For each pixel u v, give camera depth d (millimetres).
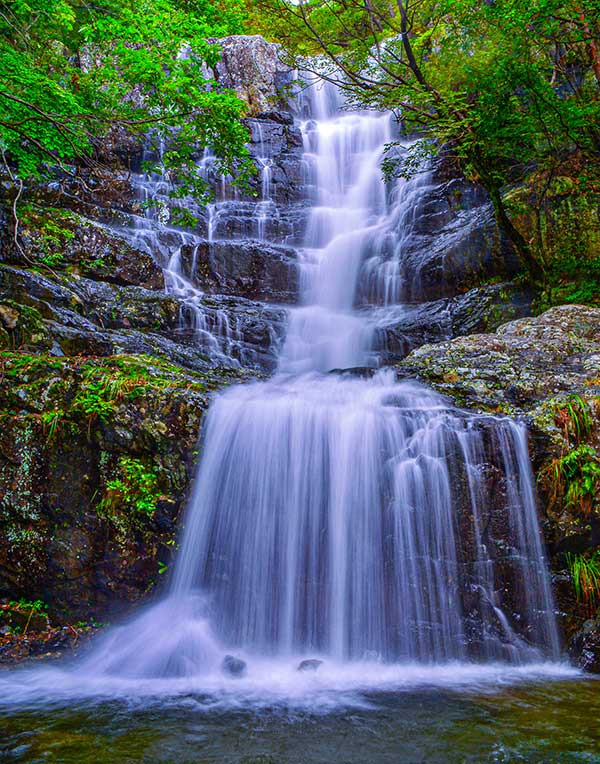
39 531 6336
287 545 6297
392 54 12180
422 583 6070
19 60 9258
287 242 15539
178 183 15930
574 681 5258
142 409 6469
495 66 10539
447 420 6398
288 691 5035
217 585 6242
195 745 3924
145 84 10164
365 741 3977
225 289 13203
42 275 9539
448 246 12828
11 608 6246
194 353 9547
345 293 14016
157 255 12891
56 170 13352
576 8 9734
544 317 9281
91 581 6285
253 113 19609
